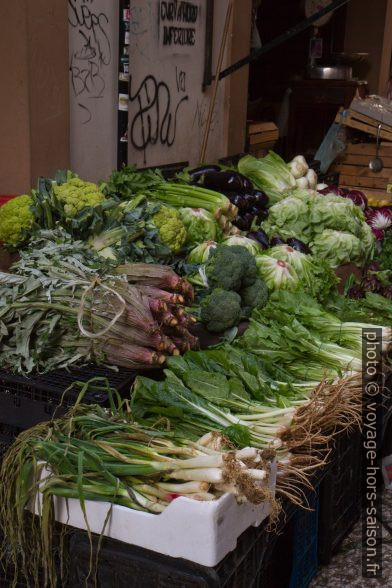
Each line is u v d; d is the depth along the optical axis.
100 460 2.26
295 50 9.98
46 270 3.02
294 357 3.35
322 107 8.80
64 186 3.76
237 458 2.18
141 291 3.04
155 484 2.22
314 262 4.24
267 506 2.34
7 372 2.87
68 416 2.54
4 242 3.78
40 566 2.49
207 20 6.50
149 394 2.68
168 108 6.16
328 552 3.34
